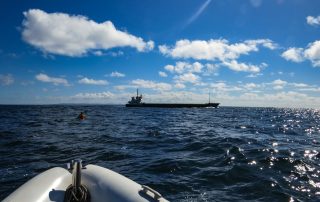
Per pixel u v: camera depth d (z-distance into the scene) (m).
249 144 12.95
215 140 13.94
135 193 3.08
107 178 3.43
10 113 44.88
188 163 8.59
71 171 3.59
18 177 6.89
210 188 6.34
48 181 3.28
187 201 5.59
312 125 30.38
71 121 26.97
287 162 8.98
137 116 41.28
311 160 9.51
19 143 12.11
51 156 9.52
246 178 7.12
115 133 16.70
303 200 5.79
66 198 3.13
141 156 9.70
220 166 8.30
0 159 8.90
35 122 24.70
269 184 6.66
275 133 19.69
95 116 38.28
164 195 5.90
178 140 13.91
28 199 2.87
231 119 37.94
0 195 5.72
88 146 11.60
